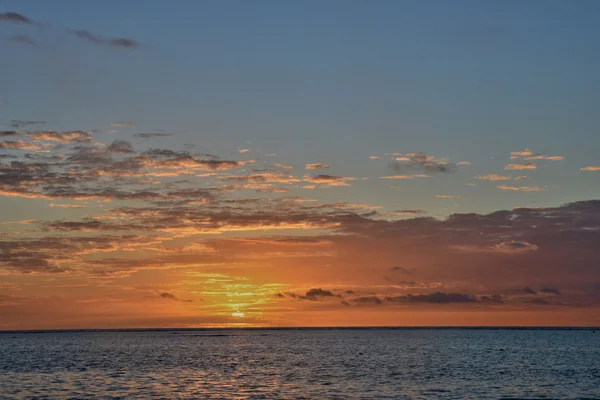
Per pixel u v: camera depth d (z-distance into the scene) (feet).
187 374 377.91
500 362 472.44
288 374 376.27
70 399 266.98
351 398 270.67
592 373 378.53
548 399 267.80
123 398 269.85
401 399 267.59
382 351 653.30
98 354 605.73
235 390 297.74
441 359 510.17
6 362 482.69
